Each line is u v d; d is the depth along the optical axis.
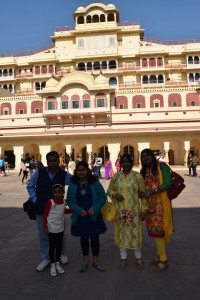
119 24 59.12
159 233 5.64
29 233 8.62
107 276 5.44
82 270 5.64
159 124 43.66
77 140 43.28
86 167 5.67
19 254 6.77
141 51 57.00
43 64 58.59
